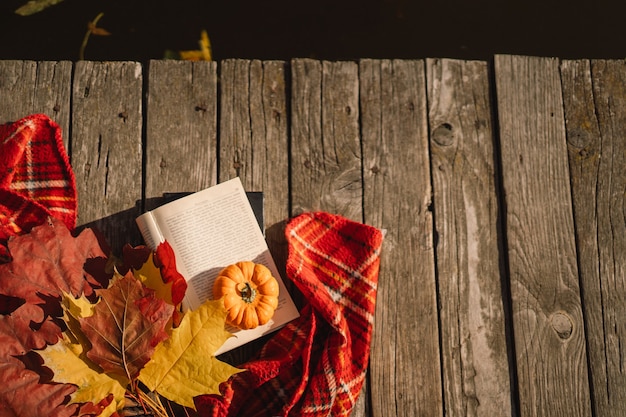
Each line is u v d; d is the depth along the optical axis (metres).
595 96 1.60
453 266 1.54
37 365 1.36
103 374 1.35
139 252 1.44
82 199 1.51
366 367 1.48
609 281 1.55
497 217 1.56
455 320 1.52
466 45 1.78
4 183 1.47
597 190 1.57
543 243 1.55
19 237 1.40
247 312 1.44
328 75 1.58
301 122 1.56
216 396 1.42
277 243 1.53
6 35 1.72
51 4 1.74
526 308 1.53
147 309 1.35
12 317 1.37
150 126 1.54
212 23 1.76
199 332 1.37
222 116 1.55
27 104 1.53
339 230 1.52
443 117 1.58
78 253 1.43
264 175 1.54
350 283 1.50
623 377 1.52
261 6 1.78
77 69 1.55
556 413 1.51
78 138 1.53
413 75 1.58
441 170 1.56
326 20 1.78
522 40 1.79
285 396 1.46
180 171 1.53
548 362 1.52
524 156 1.57
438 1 1.80
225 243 1.48
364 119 1.57
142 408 1.42
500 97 1.59
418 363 1.51
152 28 1.75
